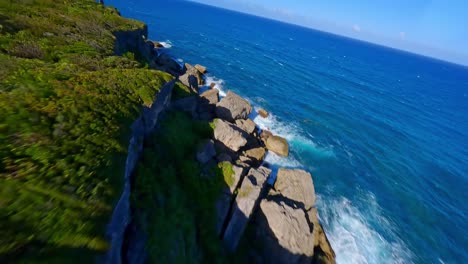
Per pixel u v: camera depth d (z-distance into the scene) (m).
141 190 14.46
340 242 24.61
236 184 21.86
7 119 9.88
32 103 11.47
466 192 38.91
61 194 8.38
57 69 16.86
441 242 28.58
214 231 19.08
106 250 8.31
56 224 7.55
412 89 106.44
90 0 50.84
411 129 57.88
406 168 41.41
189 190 19.97
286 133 41.56
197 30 113.44
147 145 19.16
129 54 33.28
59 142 10.23
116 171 11.04
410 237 27.92
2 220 6.82
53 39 24.14
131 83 19.36
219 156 25.30
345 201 30.48
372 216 29.23
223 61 72.88
